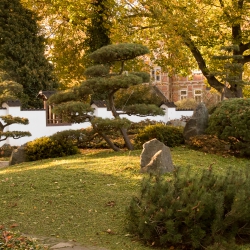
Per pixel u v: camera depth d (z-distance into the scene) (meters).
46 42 31.44
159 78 53.06
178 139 15.75
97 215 8.44
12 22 29.70
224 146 14.61
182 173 10.82
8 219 8.47
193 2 25.45
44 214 8.63
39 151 15.95
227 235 6.95
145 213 7.00
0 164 17.33
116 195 9.35
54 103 15.60
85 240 7.34
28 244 5.98
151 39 26.84
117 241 7.26
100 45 27.00
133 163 11.93
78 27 27.69
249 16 25.81
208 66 28.28
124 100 16.91
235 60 24.67
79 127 25.73
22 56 29.83
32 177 10.97
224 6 25.95
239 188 7.11
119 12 25.38
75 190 9.80
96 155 14.99
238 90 25.62
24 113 23.92
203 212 6.75
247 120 14.15
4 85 22.27
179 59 26.44
